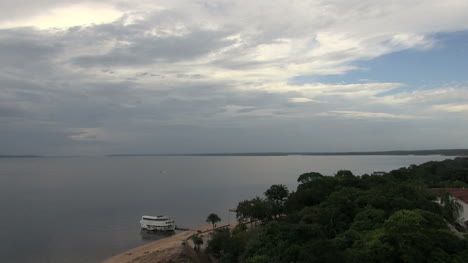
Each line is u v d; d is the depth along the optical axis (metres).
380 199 83.25
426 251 53.62
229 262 83.50
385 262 53.75
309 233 66.81
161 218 145.00
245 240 92.19
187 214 179.50
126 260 103.31
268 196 131.12
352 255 55.47
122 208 195.88
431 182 140.88
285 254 60.34
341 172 152.25
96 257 109.12
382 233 59.47
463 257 51.97
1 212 183.12
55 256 110.19
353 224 74.06
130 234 139.25
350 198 92.50
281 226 75.19
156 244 121.12
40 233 139.62
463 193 102.69
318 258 53.53
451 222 88.19
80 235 137.00
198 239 104.50
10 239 129.75
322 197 108.19
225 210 189.62
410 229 55.88
